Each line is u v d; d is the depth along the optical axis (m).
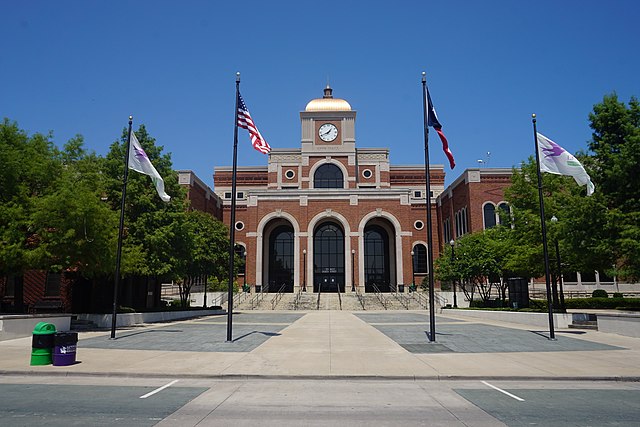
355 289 50.94
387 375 11.20
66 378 11.25
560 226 23.88
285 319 29.53
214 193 62.62
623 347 16.30
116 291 19.06
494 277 40.69
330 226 56.38
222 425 7.21
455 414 7.95
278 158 62.66
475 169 50.88
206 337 19.03
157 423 7.30
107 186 27.41
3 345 16.55
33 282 31.44
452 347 16.03
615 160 21.31
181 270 30.52
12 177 21.73
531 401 8.98
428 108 18.58
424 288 50.84
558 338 18.77
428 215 17.61
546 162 19.38
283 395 9.43
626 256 21.41
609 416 7.86
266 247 56.41
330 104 63.53
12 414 7.79
